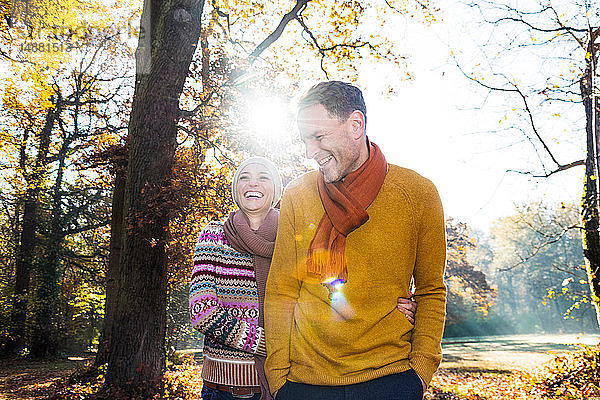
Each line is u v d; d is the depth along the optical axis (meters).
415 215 1.89
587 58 7.60
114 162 13.22
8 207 25.22
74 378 10.79
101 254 25.45
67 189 25.14
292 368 1.90
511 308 62.47
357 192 1.83
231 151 11.15
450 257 31.67
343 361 1.80
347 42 15.52
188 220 9.97
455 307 43.31
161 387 8.71
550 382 11.20
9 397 10.41
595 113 7.84
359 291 1.82
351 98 1.84
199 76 11.02
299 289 2.01
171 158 9.60
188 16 9.76
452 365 19.70
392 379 1.77
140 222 8.73
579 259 53.22
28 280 24.31
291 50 16.17
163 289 9.14
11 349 23.62
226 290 2.41
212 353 2.39
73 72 22.83
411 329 1.91
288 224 2.03
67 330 26.77
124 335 8.72
